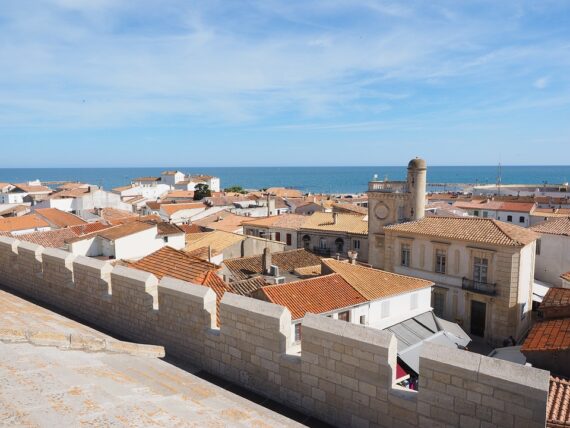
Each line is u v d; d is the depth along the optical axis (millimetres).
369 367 7895
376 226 53000
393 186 52000
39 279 15414
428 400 7297
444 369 7113
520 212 79812
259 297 27609
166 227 49344
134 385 7051
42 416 5176
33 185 139500
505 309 38438
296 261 43656
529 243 39281
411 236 44781
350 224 61250
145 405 6152
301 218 67938
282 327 9070
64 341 8094
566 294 26297
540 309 25438
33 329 8484
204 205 98500
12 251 16547
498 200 99250
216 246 48688
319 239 61250
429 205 91562
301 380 8797
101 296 13141
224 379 10109
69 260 14312
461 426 7016
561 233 46312
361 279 32312
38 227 61656
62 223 64750
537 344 21703
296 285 28891
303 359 8734
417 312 34031
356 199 130375
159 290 11414
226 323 9984
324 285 29656
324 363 8453
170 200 126062
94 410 5566
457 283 41312
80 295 13867
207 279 23125
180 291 10922
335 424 8367
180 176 174750
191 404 6746
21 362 6785
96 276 13250
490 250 39031
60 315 13211
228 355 10008
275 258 43281
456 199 115812
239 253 49125
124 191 140375
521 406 6480
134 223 49000
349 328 8188
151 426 5426
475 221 42750
